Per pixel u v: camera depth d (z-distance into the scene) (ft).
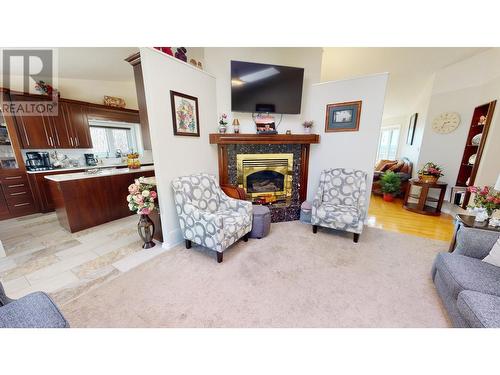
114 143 15.51
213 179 8.57
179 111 7.57
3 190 10.55
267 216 8.59
